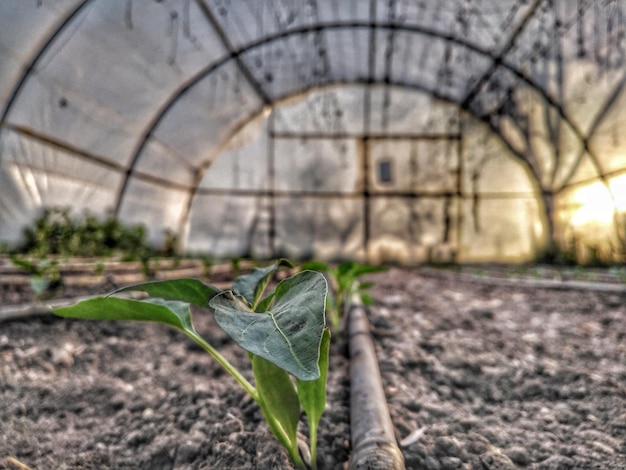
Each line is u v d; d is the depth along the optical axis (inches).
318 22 267.7
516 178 325.1
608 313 122.1
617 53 241.8
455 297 153.1
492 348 85.7
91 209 284.4
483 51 279.0
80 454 49.6
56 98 245.0
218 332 93.6
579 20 235.1
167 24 246.4
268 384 41.1
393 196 339.3
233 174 333.4
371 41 283.9
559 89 276.5
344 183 340.5
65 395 64.1
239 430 50.9
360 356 69.2
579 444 50.2
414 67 305.7
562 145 296.2
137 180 303.4
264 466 43.7
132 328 94.7
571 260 304.7
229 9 250.4
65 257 196.4
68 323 94.8
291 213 341.4
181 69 274.4
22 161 245.8
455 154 333.4
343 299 113.3
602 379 68.6
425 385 65.7
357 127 335.3
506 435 52.1
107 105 264.1
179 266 194.2
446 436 50.5
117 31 239.9
